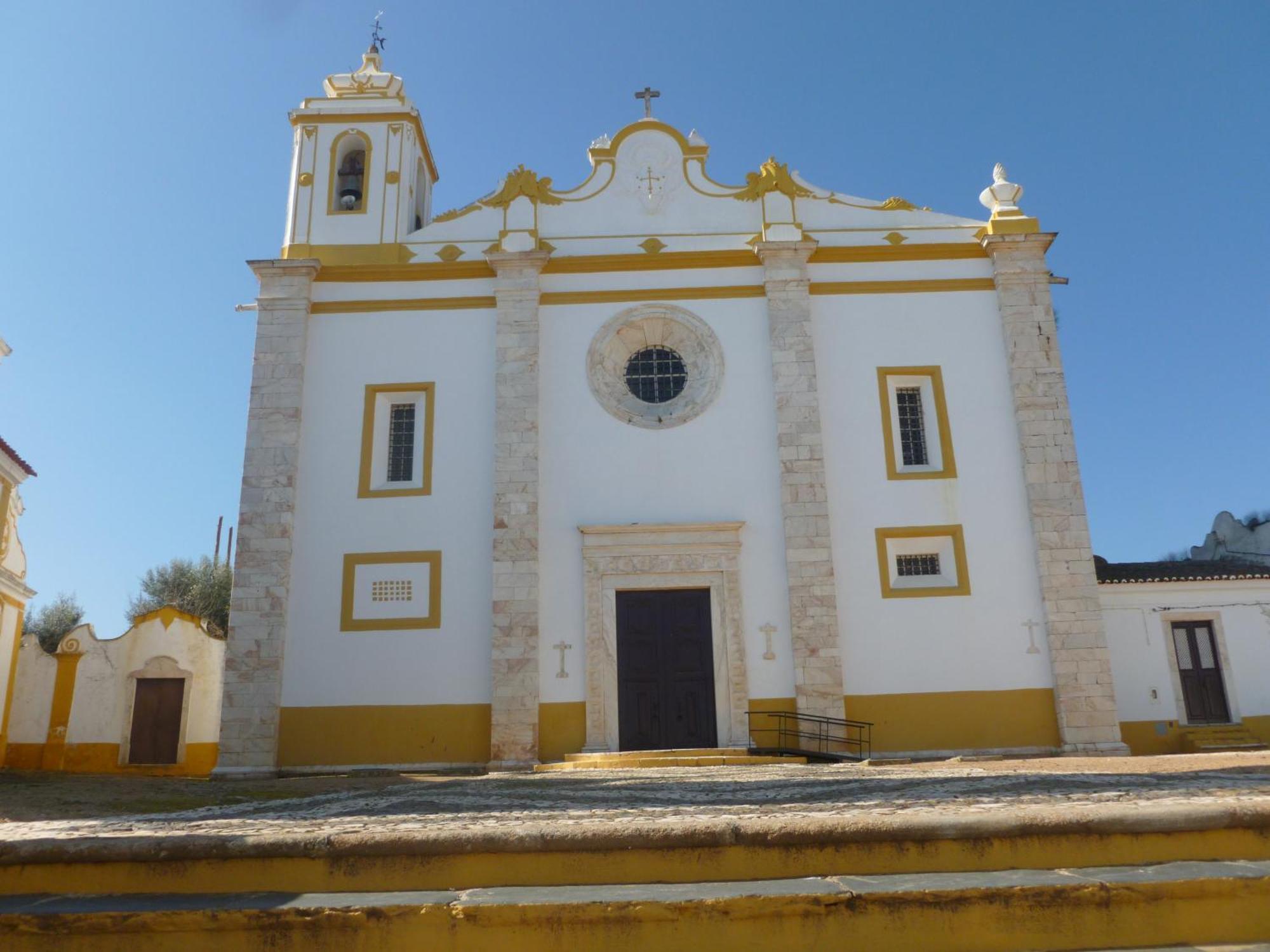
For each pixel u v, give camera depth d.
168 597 41.50
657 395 21.62
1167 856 5.42
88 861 5.34
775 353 20.84
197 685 26.70
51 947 4.78
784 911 4.79
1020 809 5.75
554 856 5.31
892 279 21.53
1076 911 4.84
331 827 6.90
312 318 21.48
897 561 20.25
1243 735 20.34
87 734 26.23
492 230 22.27
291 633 19.53
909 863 5.33
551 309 21.50
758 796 9.53
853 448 20.53
